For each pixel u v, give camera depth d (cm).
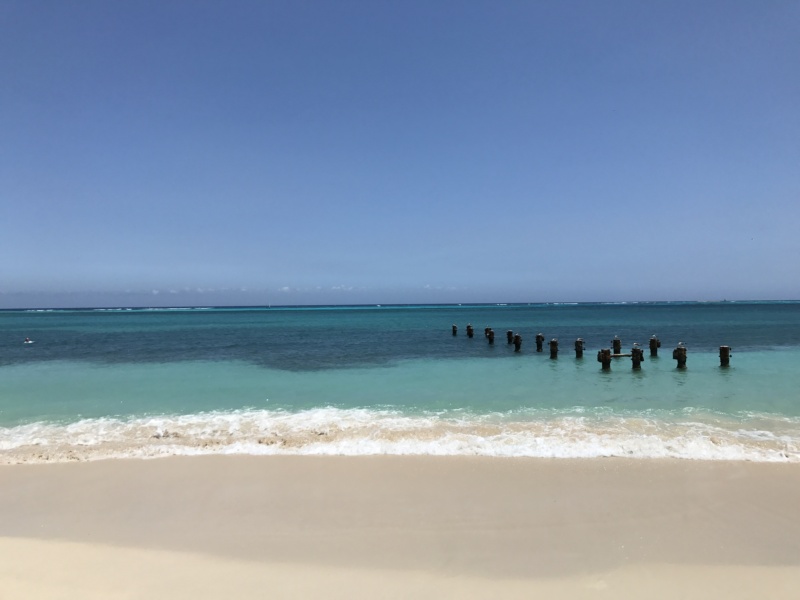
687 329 4328
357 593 495
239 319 7950
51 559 566
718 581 514
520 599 484
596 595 491
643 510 680
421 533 623
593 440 1002
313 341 3347
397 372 1962
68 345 3075
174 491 765
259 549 587
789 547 584
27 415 1305
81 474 841
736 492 738
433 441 1009
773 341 3039
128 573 535
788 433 1065
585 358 2356
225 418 1259
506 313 10212
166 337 3762
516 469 840
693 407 1330
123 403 1438
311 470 846
